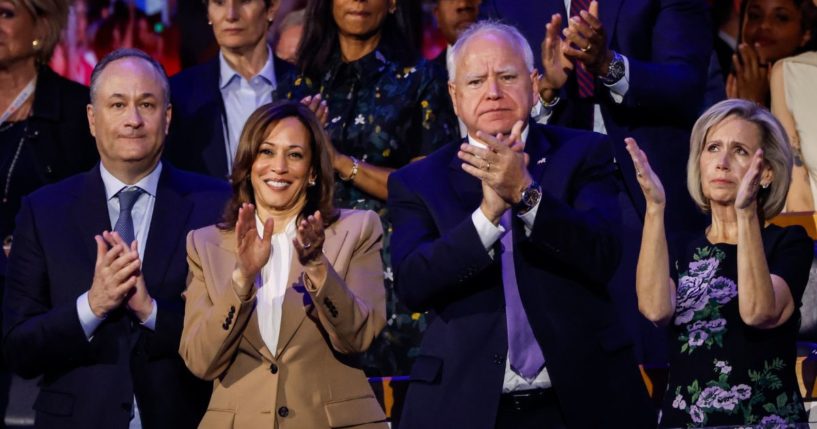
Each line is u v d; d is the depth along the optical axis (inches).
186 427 537.0
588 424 479.2
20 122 684.1
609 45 642.2
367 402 500.4
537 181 510.6
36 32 690.2
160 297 548.4
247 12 703.7
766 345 517.3
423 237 509.7
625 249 619.2
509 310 493.4
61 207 563.5
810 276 623.2
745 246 514.3
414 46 668.7
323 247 511.8
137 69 568.7
